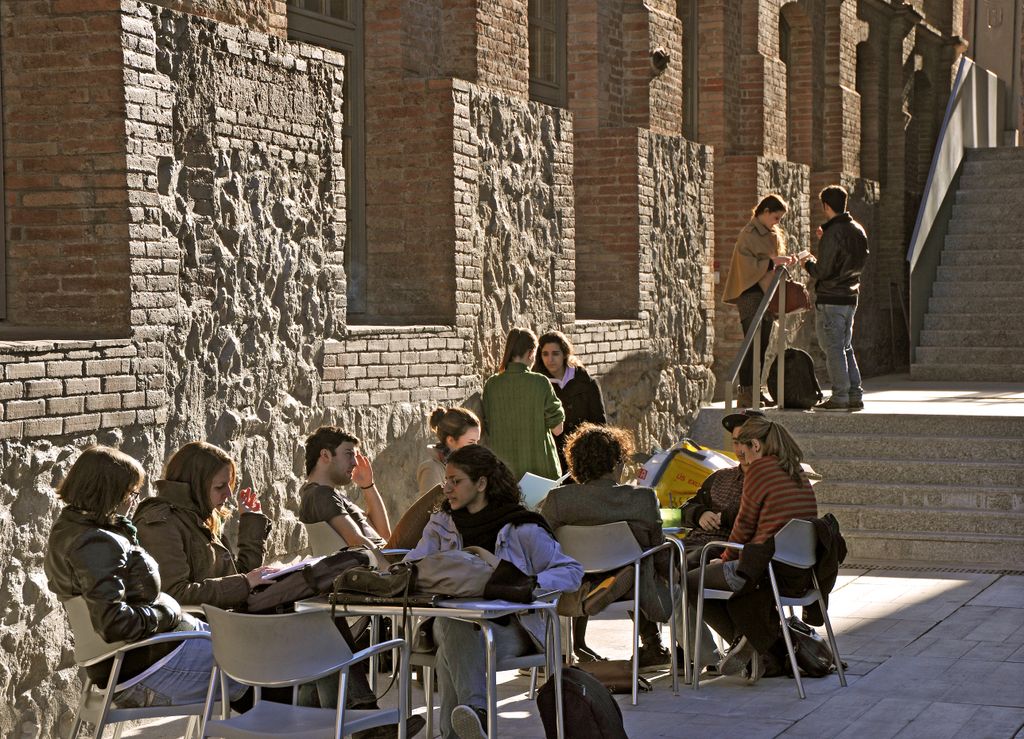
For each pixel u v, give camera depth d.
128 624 4.77
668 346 12.62
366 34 9.31
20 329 6.25
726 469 7.55
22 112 6.39
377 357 8.33
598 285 12.07
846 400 11.54
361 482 7.38
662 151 12.43
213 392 6.88
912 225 20.92
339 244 7.96
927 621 8.05
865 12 18.77
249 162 7.17
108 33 6.24
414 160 9.24
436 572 4.87
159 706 4.95
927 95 22.12
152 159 6.43
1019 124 22.89
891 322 19.73
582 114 12.01
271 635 4.46
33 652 5.59
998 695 6.38
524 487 7.58
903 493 10.64
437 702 6.50
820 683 6.71
